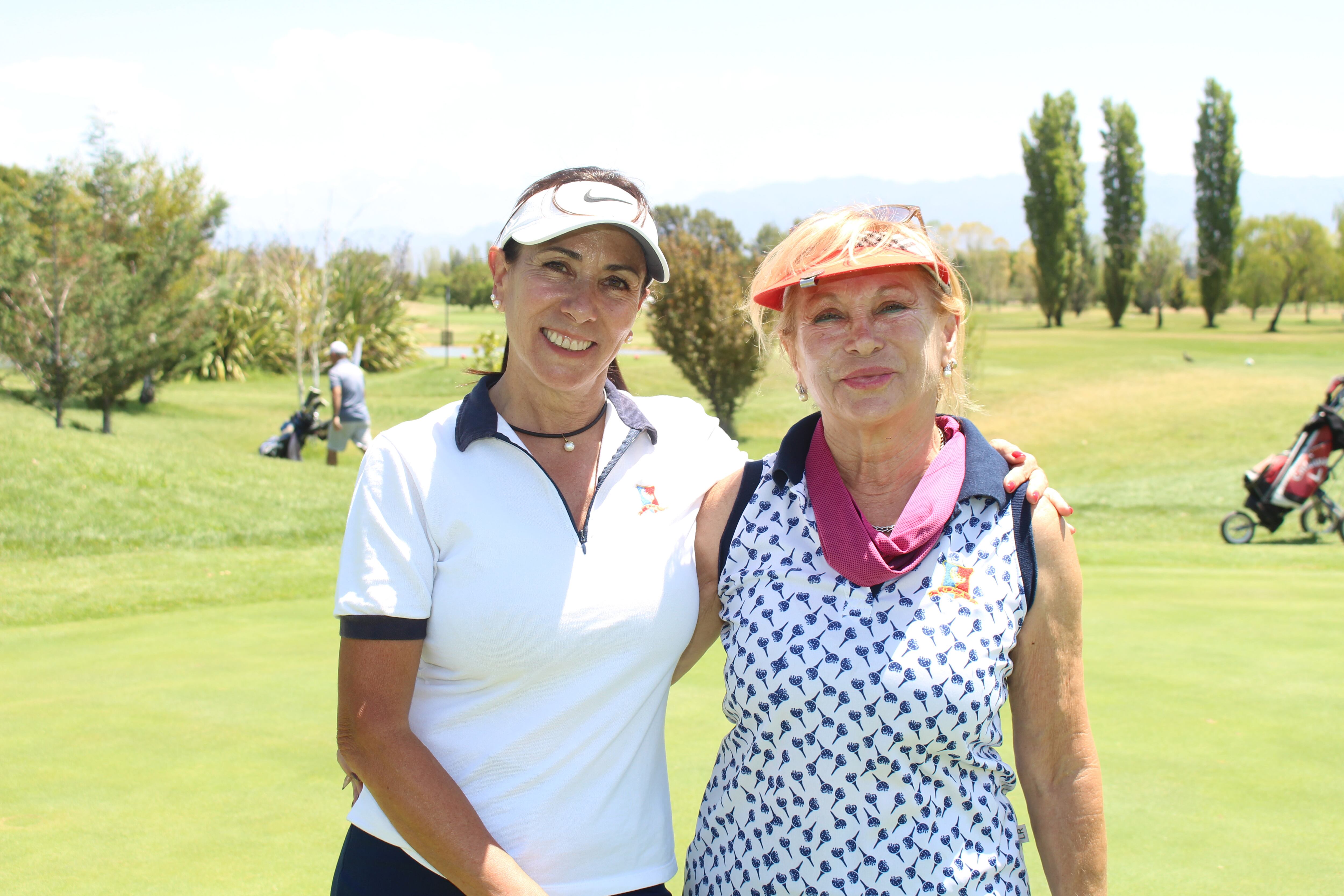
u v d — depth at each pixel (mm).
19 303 16344
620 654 1810
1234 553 9484
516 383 1929
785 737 1717
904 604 1703
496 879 1678
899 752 1664
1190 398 23797
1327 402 11102
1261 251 63531
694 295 19734
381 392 25672
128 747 3861
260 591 7055
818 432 1887
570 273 1862
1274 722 4109
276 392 25109
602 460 1916
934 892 1652
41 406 18016
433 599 1759
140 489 10102
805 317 1824
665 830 1934
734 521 1896
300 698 4492
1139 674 4809
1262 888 2762
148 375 19594
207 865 2889
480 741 1769
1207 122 62656
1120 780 3520
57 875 2826
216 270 23719
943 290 1803
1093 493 14852
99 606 6512
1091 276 74750
